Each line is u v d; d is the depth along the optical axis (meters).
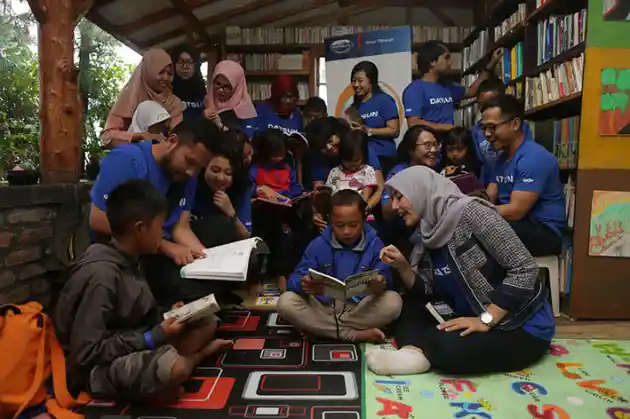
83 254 1.93
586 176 2.89
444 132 4.06
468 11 7.38
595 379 2.05
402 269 2.37
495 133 2.91
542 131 3.67
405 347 2.24
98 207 2.21
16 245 2.43
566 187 3.19
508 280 2.08
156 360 1.75
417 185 2.23
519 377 2.07
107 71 5.94
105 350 1.79
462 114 6.23
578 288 2.93
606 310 2.93
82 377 1.88
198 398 1.89
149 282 2.41
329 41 5.67
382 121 4.27
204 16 6.20
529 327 2.12
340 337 2.47
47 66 2.94
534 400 1.87
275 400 1.87
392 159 4.20
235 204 3.11
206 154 2.26
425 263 2.40
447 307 2.37
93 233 2.50
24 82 4.38
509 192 2.98
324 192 3.40
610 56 2.83
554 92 3.42
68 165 3.01
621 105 2.84
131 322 1.92
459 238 2.16
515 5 4.99
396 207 2.28
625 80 2.83
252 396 1.91
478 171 3.62
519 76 4.25
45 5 2.87
